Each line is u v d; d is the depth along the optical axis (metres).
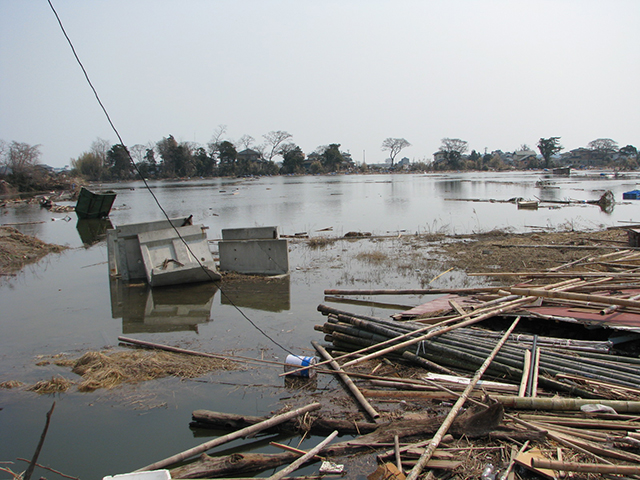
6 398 6.27
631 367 5.75
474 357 6.29
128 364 7.02
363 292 10.46
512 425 4.79
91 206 30.36
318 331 8.48
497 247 15.55
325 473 4.41
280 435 5.28
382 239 18.20
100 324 9.26
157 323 9.19
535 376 5.73
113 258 12.95
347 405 5.70
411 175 119.94
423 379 6.02
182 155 108.75
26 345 8.22
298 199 41.75
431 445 4.42
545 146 141.38
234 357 7.26
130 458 4.96
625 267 10.80
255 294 11.09
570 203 31.55
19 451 5.13
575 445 4.35
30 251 17.91
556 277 10.00
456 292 9.72
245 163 124.75
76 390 6.43
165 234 12.66
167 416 5.73
